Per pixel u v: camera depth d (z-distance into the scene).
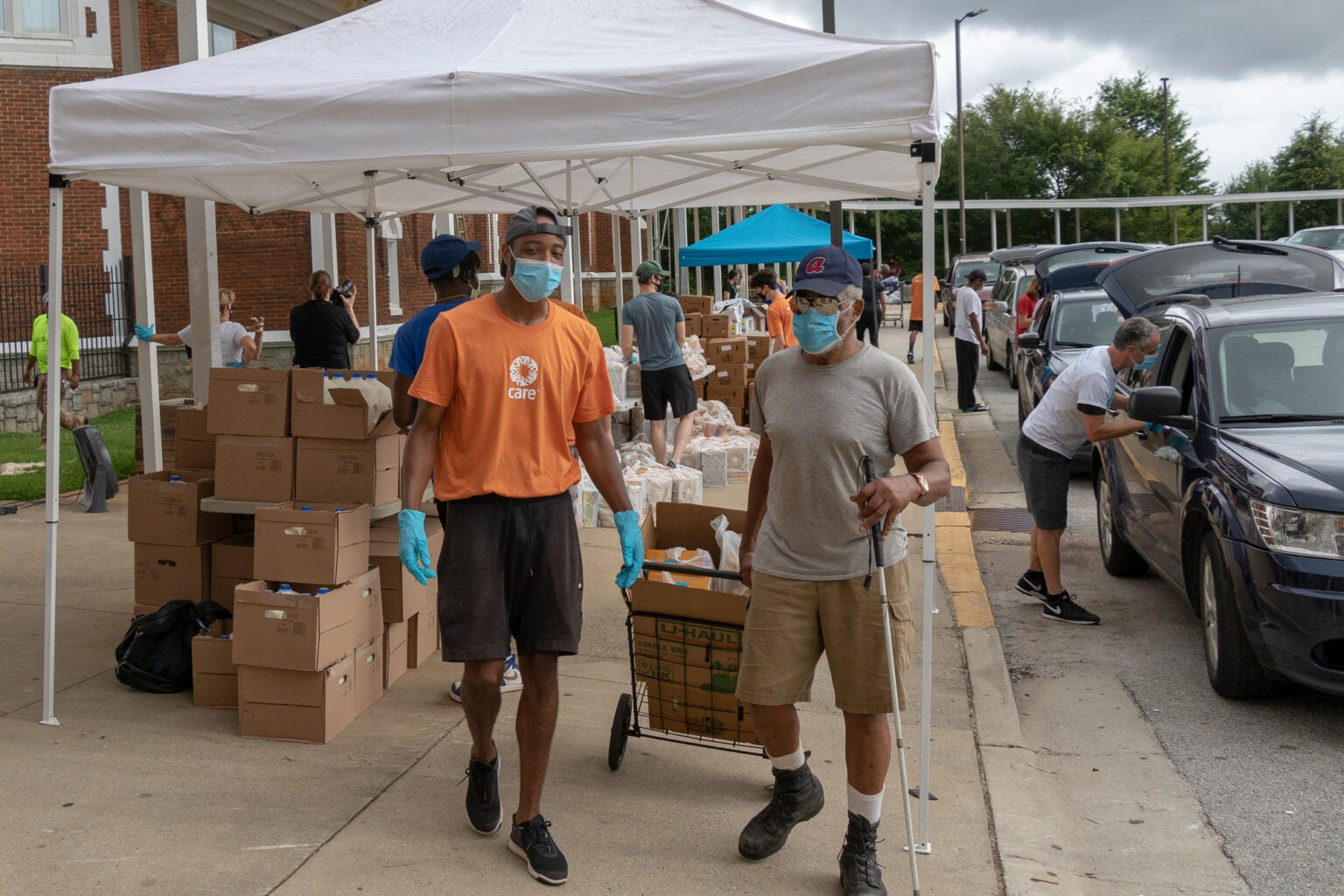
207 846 3.80
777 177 5.54
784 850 3.91
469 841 3.88
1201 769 4.93
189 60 7.89
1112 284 9.17
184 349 18.50
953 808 4.33
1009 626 6.98
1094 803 4.63
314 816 4.04
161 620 5.23
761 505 3.97
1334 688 5.01
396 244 21.36
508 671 5.37
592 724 5.02
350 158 4.61
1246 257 8.99
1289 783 4.77
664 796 4.29
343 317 9.81
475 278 4.75
